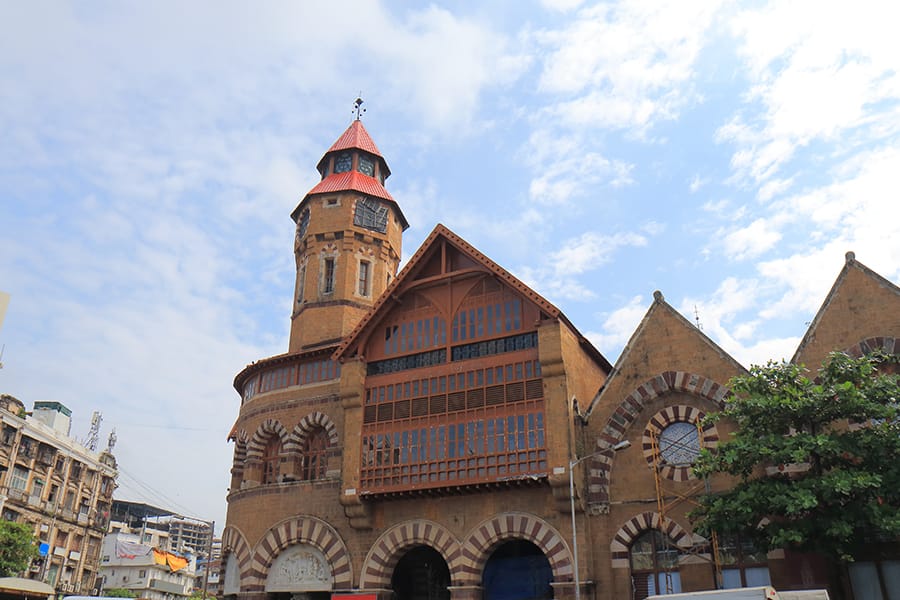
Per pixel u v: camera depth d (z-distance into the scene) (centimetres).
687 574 2603
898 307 2573
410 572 3512
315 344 3962
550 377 2889
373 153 4547
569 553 2691
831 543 2091
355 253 4203
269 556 3328
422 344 3291
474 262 3294
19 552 4594
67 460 6525
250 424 3772
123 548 9406
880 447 2056
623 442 2588
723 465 2241
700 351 2848
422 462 3031
